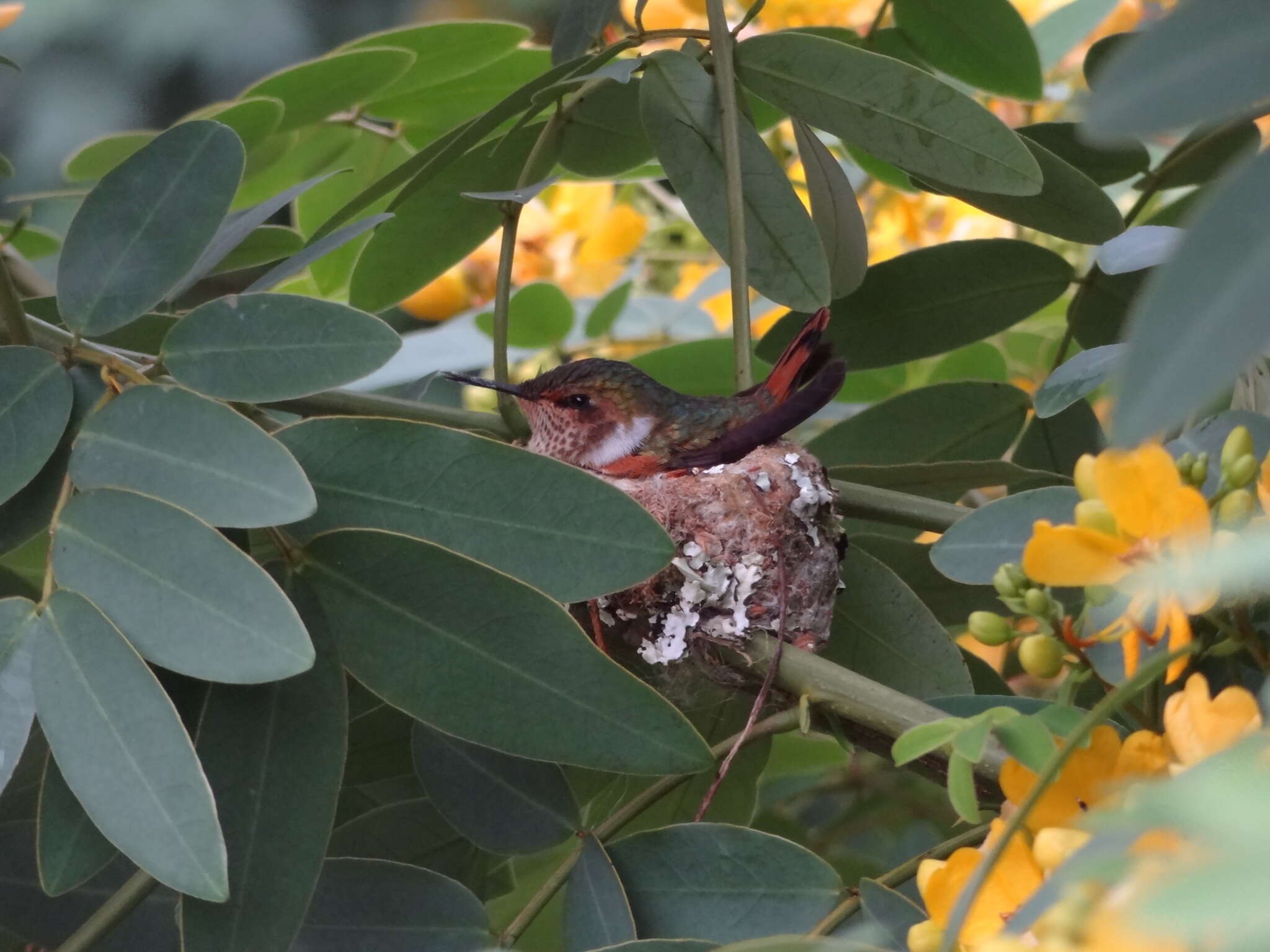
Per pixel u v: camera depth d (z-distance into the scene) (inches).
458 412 166.9
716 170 167.5
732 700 160.6
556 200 254.8
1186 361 42.8
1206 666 108.0
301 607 111.0
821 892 117.1
